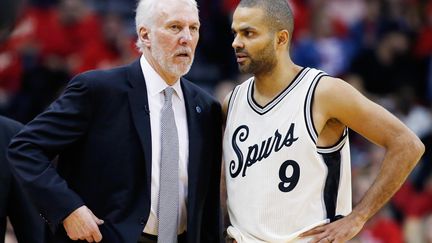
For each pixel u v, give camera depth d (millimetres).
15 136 11602
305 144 11375
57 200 11156
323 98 11430
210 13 28375
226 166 12078
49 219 11289
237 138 11953
